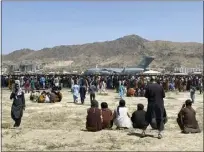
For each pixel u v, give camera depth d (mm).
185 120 14898
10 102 32844
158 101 13438
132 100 35344
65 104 30672
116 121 16000
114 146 12320
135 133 14734
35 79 54250
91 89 28750
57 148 12195
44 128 17422
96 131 15375
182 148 11938
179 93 47594
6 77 63844
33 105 29531
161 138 13602
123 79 53438
